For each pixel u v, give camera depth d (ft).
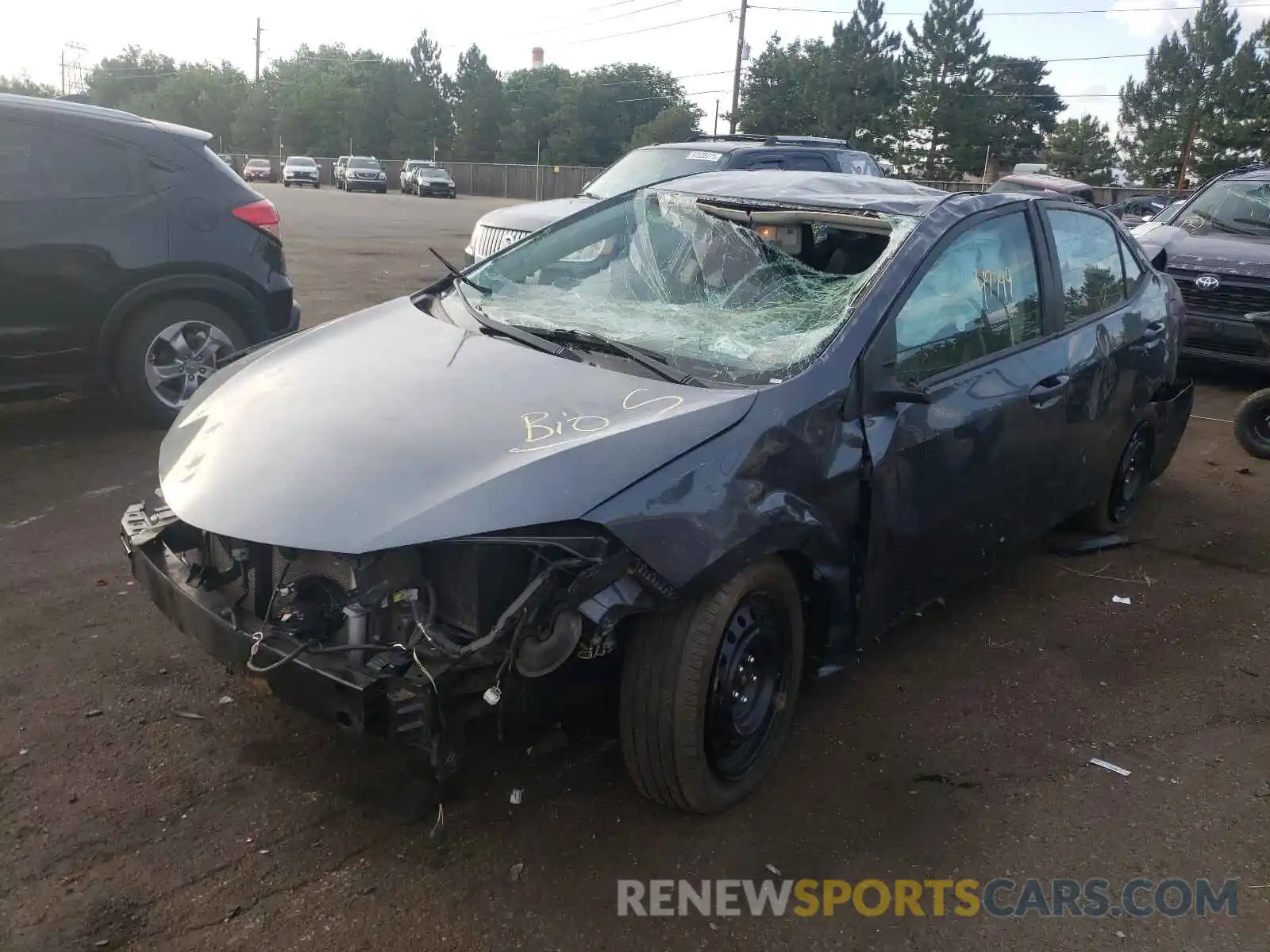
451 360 10.64
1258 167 32.24
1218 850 9.77
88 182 18.67
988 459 12.28
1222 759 11.21
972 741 11.38
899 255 11.28
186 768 10.02
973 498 12.24
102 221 18.71
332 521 8.32
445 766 8.14
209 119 317.63
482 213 101.14
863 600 10.73
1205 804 10.43
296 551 8.98
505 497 8.35
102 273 18.80
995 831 9.90
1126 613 14.74
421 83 283.79
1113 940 8.64
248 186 20.90
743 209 12.78
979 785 10.61
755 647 9.80
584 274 13.21
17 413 21.31
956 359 11.91
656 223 13.33
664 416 9.26
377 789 9.89
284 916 8.29
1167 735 11.65
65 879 8.51
